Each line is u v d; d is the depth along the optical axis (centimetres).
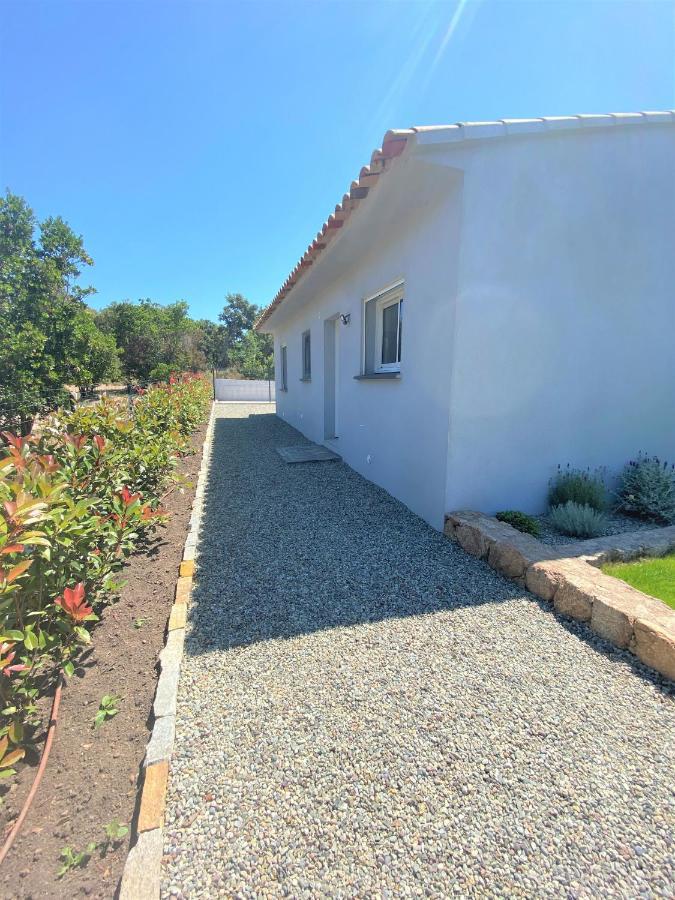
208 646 243
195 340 3553
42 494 211
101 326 2758
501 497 409
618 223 405
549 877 131
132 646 244
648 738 182
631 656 232
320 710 198
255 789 160
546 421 412
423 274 410
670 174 419
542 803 154
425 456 425
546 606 283
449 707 200
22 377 907
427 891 128
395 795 158
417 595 298
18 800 155
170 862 134
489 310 369
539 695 207
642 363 443
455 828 146
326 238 508
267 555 362
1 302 952
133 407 636
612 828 146
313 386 902
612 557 325
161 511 420
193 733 184
